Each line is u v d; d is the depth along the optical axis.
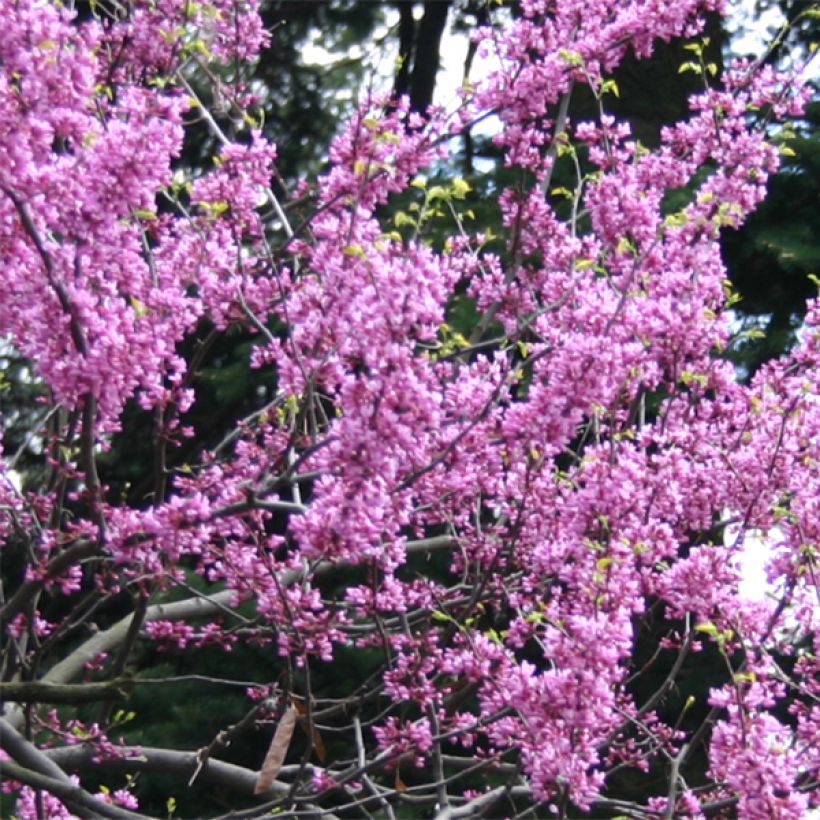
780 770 3.74
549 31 6.18
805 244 9.77
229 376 10.03
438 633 5.34
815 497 4.99
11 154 3.75
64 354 3.88
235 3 6.55
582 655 3.74
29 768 5.00
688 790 4.64
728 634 3.93
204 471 5.07
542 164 6.40
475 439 4.78
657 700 4.95
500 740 4.16
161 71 5.99
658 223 5.78
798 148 9.88
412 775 8.35
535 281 6.29
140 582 4.67
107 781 9.85
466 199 10.05
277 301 5.23
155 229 5.36
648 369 5.40
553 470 5.57
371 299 3.64
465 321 9.00
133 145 3.77
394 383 3.60
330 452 3.68
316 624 4.42
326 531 3.84
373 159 4.68
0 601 5.33
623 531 4.52
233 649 9.69
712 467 5.54
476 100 5.88
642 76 10.82
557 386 4.37
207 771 5.38
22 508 5.50
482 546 5.35
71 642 10.35
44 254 3.71
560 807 3.81
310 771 5.49
